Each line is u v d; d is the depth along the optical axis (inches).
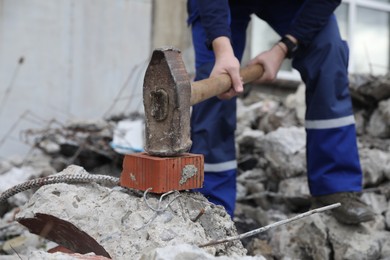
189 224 114.4
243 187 238.1
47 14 290.5
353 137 177.8
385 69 409.4
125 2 311.3
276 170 234.2
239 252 117.3
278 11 195.3
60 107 295.0
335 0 174.6
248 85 349.4
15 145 281.9
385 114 253.6
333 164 175.5
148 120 122.3
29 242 175.0
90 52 303.0
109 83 308.3
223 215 122.6
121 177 122.5
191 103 135.0
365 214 172.6
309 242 183.6
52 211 117.1
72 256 102.7
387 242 179.6
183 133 120.7
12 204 206.2
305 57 178.1
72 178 124.8
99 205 118.7
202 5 160.4
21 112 285.1
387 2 412.2
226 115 181.5
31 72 287.3
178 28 328.8
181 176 118.7
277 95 358.9
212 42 157.9
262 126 282.0
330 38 178.2
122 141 254.8
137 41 315.6
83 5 299.9
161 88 119.9
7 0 280.2
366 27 405.1
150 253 98.0
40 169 241.3
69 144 255.9
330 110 175.8
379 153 227.1
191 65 331.0
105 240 111.3
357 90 257.6
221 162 181.2
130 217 113.9
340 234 180.7
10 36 281.4
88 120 275.1
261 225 206.4
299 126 269.4
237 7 195.8
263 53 173.5
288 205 223.1
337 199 175.2
